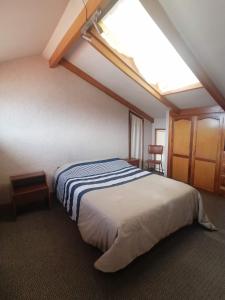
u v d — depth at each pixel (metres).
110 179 2.70
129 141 4.42
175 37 1.89
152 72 2.86
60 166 3.36
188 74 2.71
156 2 1.60
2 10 1.42
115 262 1.46
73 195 2.32
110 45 2.38
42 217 2.61
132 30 2.16
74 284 1.51
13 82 2.80
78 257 1.83
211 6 1.49
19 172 3.00
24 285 1.50
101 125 3.88
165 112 4.14
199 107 3.39
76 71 3.33
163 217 1.88
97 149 3.89
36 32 2.13
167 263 1.74
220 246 1.97
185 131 3.67
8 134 2.84
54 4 1.70
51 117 3.22
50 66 3.05
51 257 1.83
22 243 2.04
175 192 2.18
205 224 2.26
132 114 4.39
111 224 1.59
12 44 2.18
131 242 1.57
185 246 1.98
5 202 2.92
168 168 4.07
